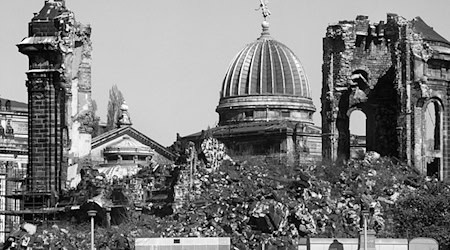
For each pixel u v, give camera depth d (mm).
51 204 152500
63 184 154125
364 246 114000
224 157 143750
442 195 138375
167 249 121688
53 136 155000
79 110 159875
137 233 133125
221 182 139000
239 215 132500
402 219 133750
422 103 149375
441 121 152875
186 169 138625
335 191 138125
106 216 139750
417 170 147125
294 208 131875
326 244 118000
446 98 153000
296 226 130750
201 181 138625
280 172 143500
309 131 181000
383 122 152000
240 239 128875
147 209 139875
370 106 152375
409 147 148750
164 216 137750
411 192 140125
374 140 152750
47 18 155875
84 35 160625
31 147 155750
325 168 143375
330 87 151125
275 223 130125
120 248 131625
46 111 155125
